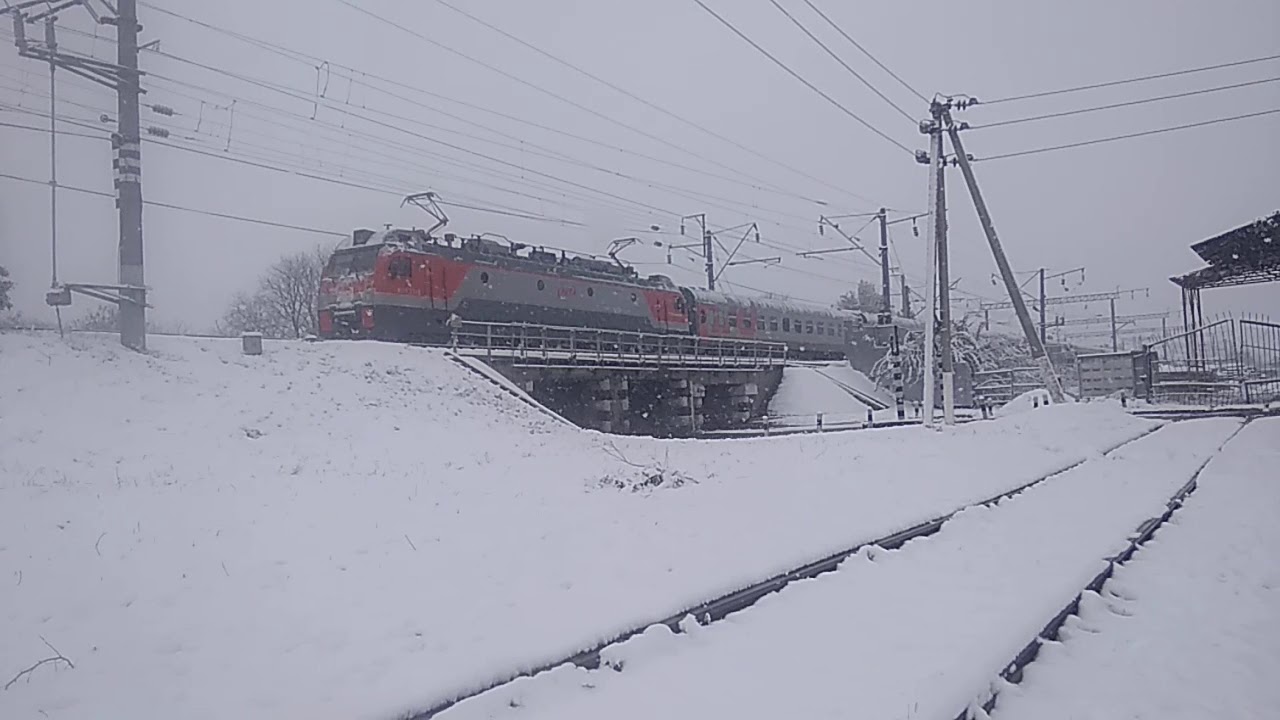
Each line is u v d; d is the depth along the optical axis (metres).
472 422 23.66
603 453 21.84
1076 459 19.50
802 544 10.20
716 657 6.53
